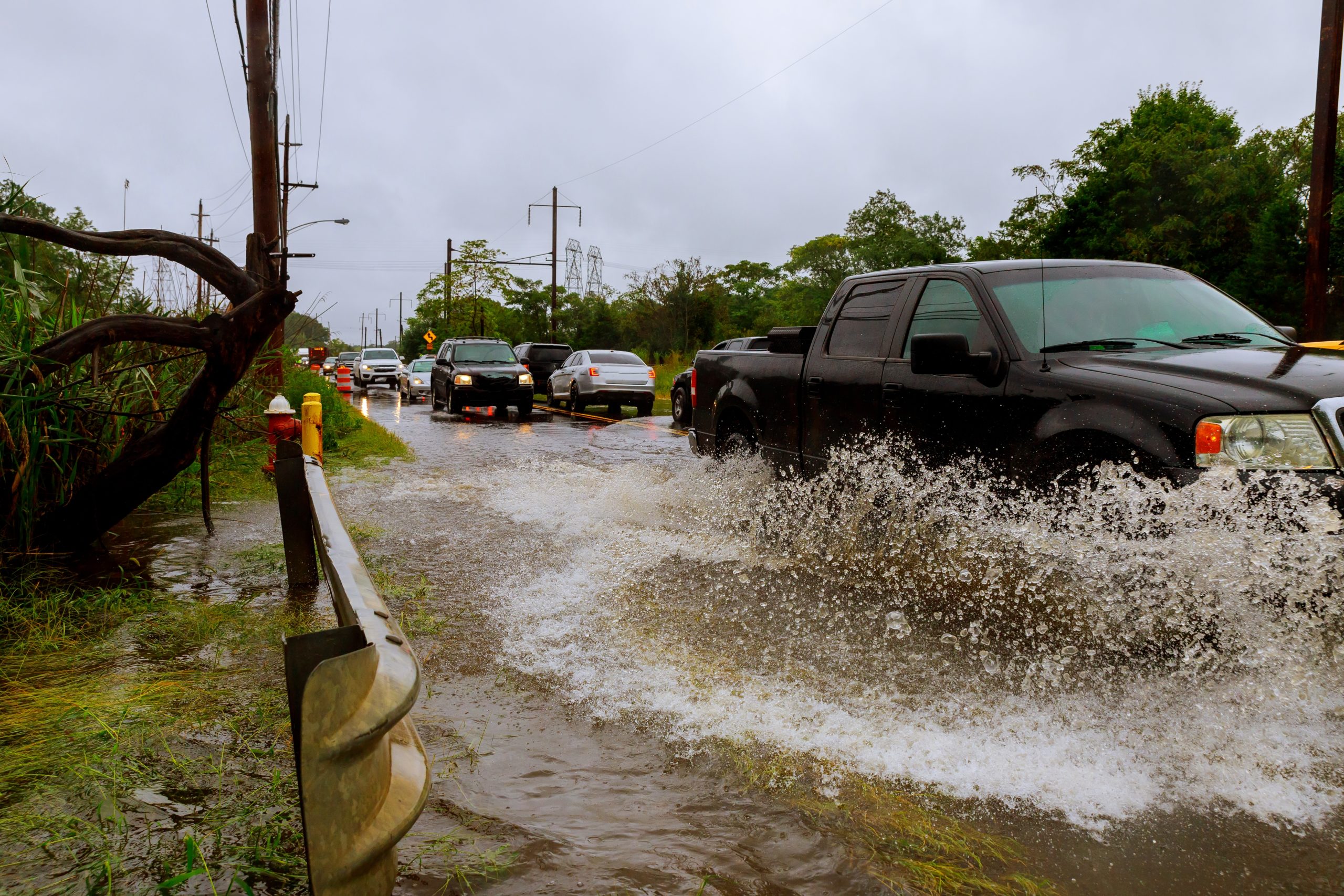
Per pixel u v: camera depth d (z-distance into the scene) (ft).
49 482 17.40
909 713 10.32
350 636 4.71
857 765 9.11
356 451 40.14
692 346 159.33
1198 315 15.72
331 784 4.42
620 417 70.33
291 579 15.52
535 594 15.57
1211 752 9.25
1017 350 14.33
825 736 9.75
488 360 75.20
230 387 16.87
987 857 7.50
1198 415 11.14
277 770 8.60
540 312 189.06
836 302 19.58
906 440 16.17
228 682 11.12
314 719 4.32
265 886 6.79
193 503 23.85
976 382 14.70
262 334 16.71
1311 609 9.98
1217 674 10.62
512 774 8.91
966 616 13.91
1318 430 10.51
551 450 42.63
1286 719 9.92
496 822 7.91
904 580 15.62
